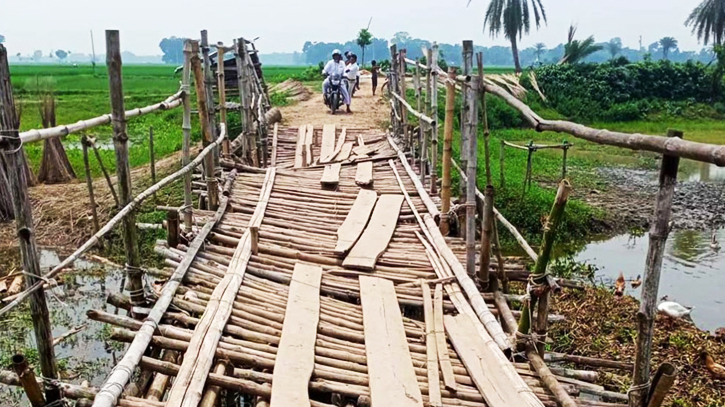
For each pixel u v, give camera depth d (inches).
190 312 168.9
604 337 261.6
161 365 135.0
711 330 285.1
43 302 122.3
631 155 788.6
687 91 1163.9
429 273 209.8
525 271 199.8
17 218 117.2
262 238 234.8
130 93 1204.5
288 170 360.8
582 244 424.2
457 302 183.6
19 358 113.7
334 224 263.7
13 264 341.4
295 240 235.6
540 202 426.6
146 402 122.0
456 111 737.0
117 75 164.4
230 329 158.6
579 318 279.6
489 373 143.6
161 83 1577.3
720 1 1432.1
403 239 246.7
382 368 146.3
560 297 303.3
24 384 116.3
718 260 393.1
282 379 137.3
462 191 247.4
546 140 855.7
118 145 167.6
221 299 172.4
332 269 211.5
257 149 404.8
